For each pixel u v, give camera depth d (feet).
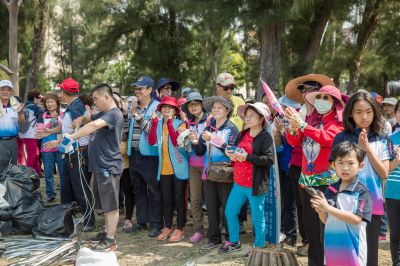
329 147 13.00
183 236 19.02
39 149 31.81
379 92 57.06
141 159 19.31
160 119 18.71
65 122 19.56
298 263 14.15
